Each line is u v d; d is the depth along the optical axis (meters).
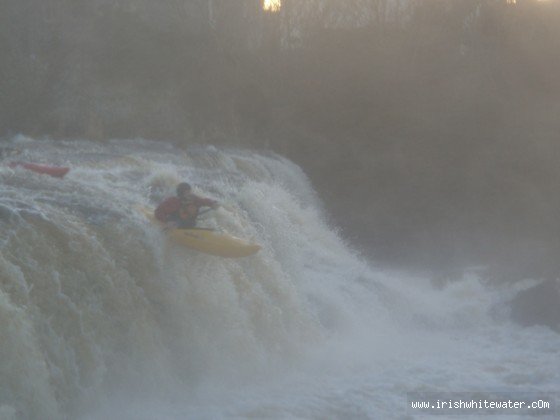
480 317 27.58
